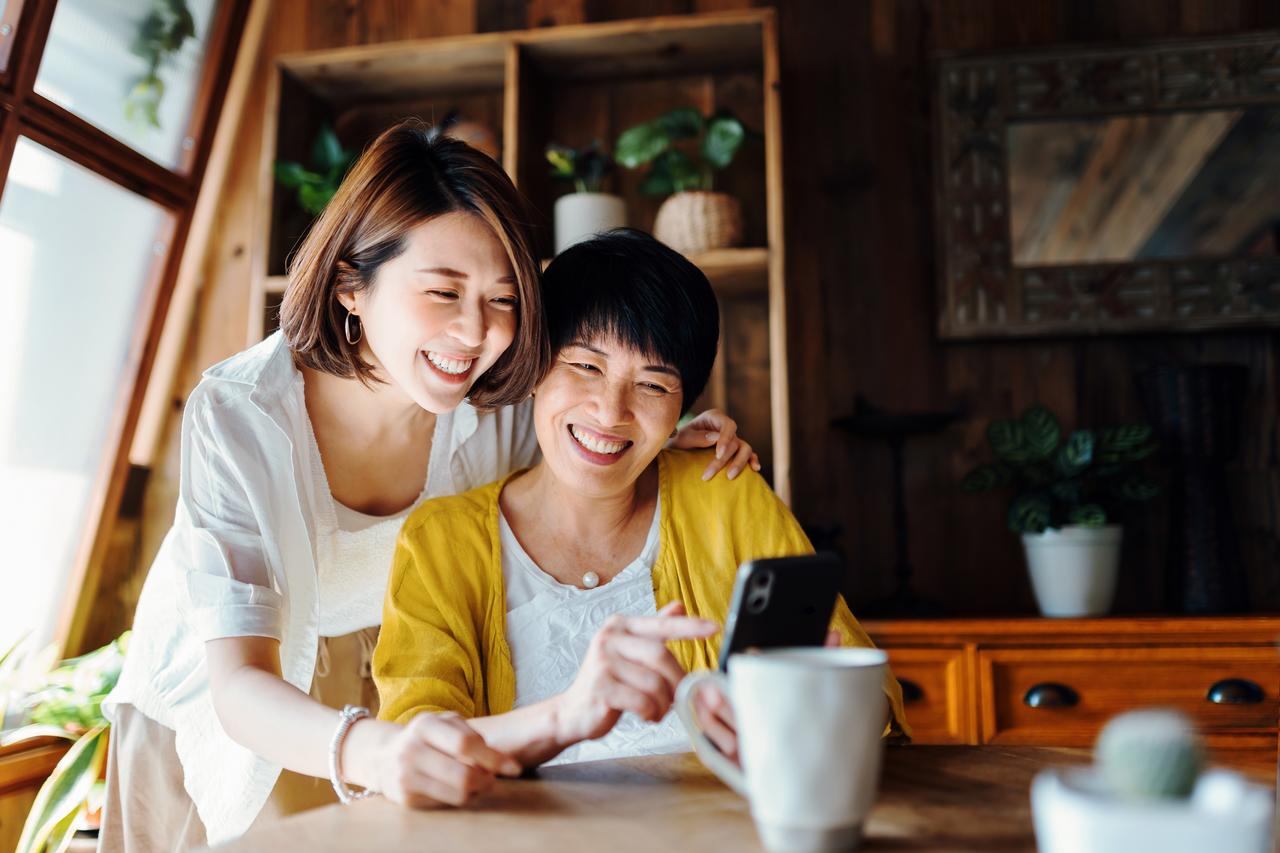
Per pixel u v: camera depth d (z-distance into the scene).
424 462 1.38
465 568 1.08
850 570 2.40
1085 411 2.40
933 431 2.24
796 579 0.69
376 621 1.43
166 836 1.38
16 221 2.08
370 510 1.37
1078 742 1.91
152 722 1.38
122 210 2.35
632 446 1.07
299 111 2.57
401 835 0.63
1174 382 2.18
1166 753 0.43
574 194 2.44
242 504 1.14
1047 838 0.45
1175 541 2.17
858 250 2.49
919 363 2.45
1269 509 2.32
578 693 0.76
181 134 2.54
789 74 2.55
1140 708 1.91
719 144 2.28
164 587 1.33
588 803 0.70
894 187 2.50
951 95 2.47
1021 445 2.15
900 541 2.24
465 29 2.68
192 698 1.29
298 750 0.83
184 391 2.64
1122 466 2.12
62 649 2.38
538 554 1.12
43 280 2.18
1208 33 2.40
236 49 2.58
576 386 1.06
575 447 1.06
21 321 2.14
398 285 1.07
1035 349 2.43
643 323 1.03
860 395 2.45
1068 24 2.49
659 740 1.06
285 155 2.49
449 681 0.97
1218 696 1.88
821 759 0.55
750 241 2.50
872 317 2.47
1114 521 2.14
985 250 2.42
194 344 2.65
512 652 1.07
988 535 2.38
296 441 1.21
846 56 2.55
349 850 0.60
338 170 2.39
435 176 1.08
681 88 2.57
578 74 2.55
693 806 0.69
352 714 0.82
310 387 1.27
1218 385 2.16
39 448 2.26
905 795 0.71
